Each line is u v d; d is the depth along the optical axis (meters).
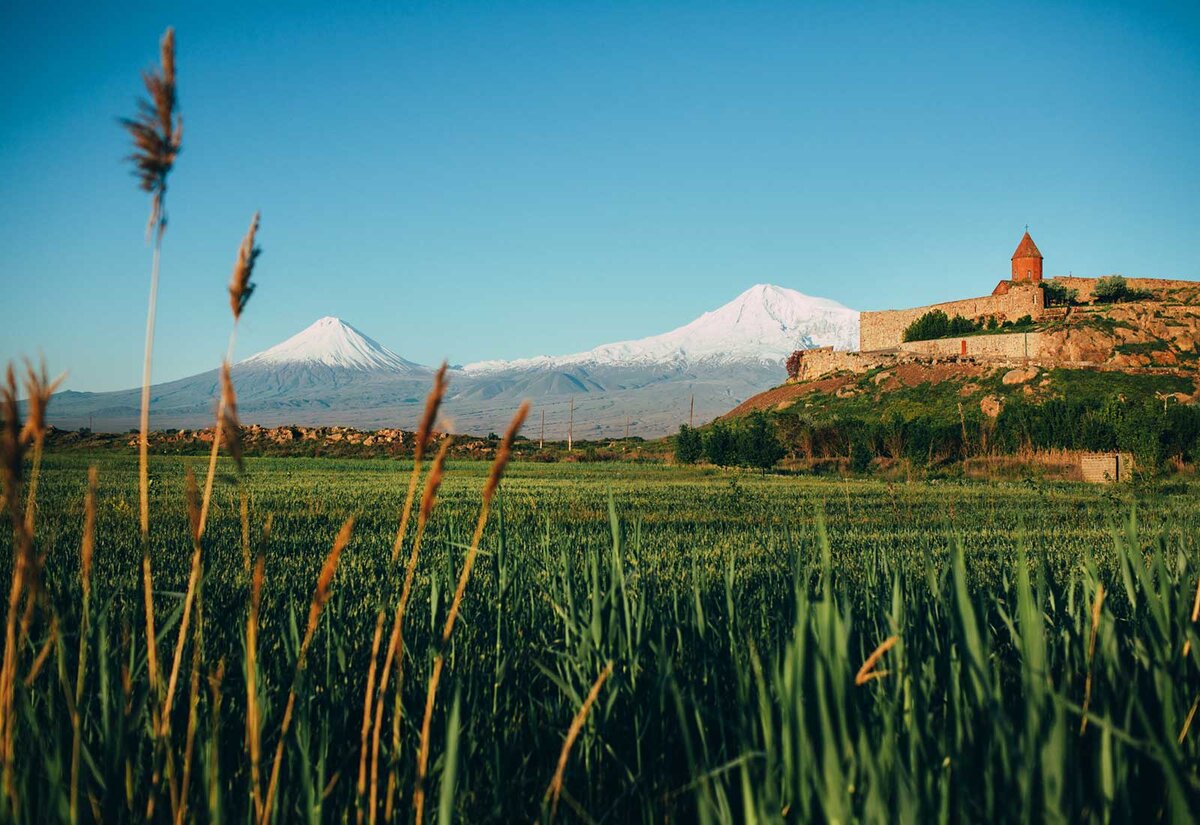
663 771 3.63
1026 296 106.88
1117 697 3.32
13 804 2.73
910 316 121.19
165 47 2.06
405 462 72.44
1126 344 93.25
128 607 6.45
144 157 2.04
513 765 3.96
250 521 19.89
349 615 6.42
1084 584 4.51
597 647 4.24
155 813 2.96
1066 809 2.43
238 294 2.13
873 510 27.20
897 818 2.50
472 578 7.89
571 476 53.22
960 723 2.93
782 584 7.72
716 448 63.62
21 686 3.43
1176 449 45.72
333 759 3.73
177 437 94.56
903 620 3.57
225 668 4.60
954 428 60.84
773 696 3.29
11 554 12.31
